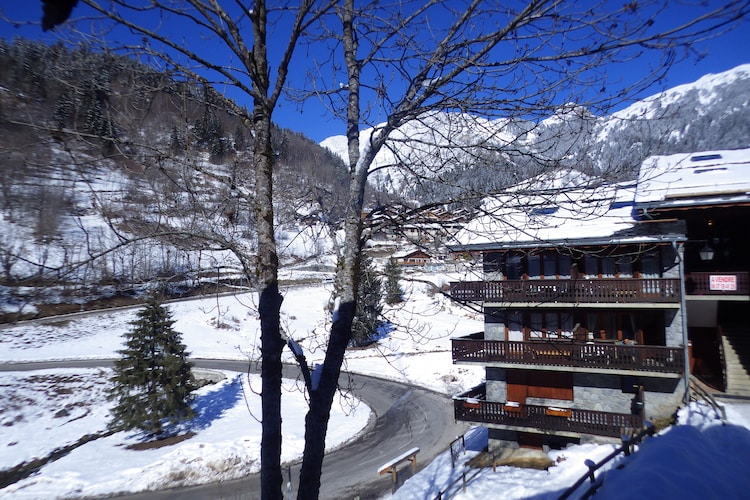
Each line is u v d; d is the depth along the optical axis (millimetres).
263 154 4457
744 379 18172
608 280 16188
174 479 19719
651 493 8305
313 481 4211
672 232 15328
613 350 16234
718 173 19062
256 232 4816
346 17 5293
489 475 16062
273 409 4102
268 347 4172
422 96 4621
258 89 4449
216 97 4445
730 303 20750
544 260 18031
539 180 4844
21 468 21609
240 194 4551
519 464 17281
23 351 34031
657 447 11398
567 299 16422
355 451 22172
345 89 5465
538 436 18562
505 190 4918
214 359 36906
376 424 25719
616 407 17172
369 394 30500
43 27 2904
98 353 34844
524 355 17344
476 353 18062
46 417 27203
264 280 4285
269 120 4516
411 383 32562
